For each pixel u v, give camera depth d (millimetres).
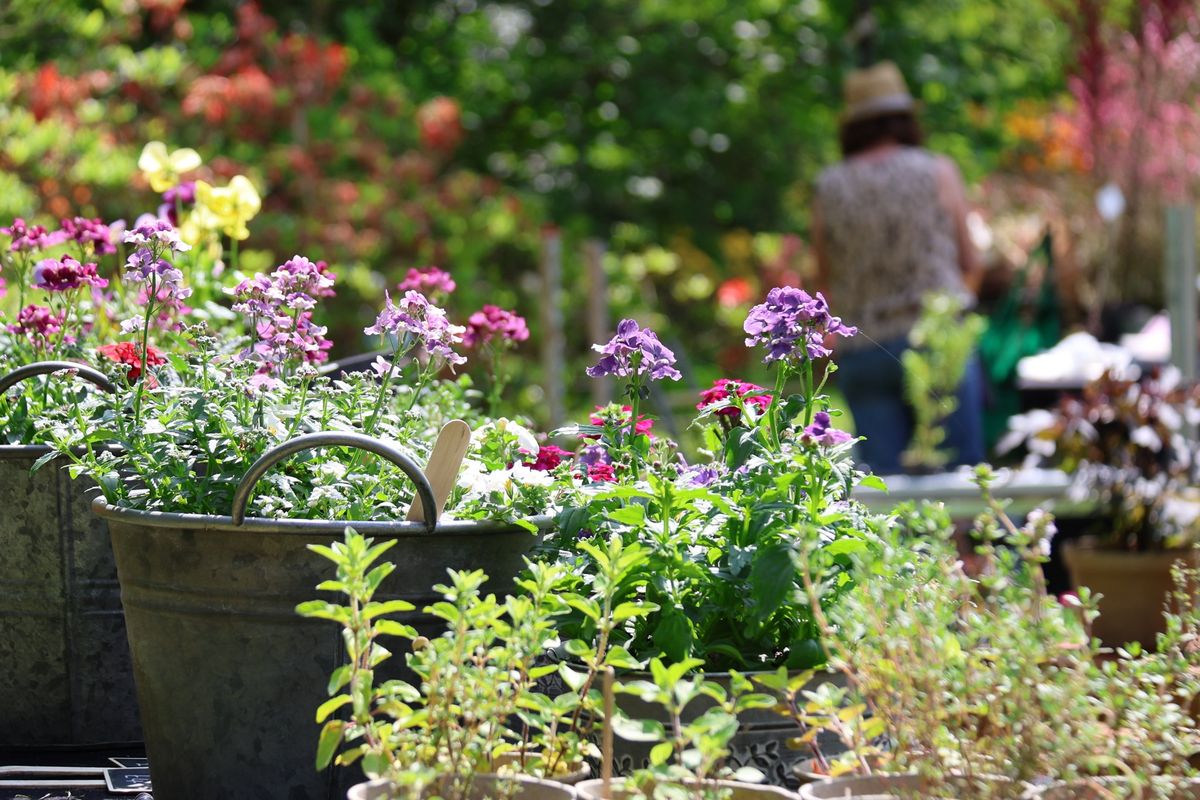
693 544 2381
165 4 9836
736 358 14562
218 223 3898
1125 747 1925
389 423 2697
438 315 2617
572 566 2277
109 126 8875
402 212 10688
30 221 5609
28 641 2959
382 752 1898
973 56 16703
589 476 2688
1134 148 11258
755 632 2301
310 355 2938
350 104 11273
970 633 1938
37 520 2924
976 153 16062
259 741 2299
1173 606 4594
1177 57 11375
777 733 2229
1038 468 6195
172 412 2553
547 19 15578
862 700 2135
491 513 2387
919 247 6590
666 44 15680
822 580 2260
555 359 10078
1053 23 15922
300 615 2258
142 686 2430
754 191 16406
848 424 8797
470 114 14719
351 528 2045
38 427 2891
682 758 1815
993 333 7066
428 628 2299
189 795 2361
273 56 10977
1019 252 12422
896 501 5586
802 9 16234
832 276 6805
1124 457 5004
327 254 9969
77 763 2908
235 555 2268
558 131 16062
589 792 1896
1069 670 1927
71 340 3334
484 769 1923
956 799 1837
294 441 2221
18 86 8133
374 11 13836
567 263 12508
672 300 15469
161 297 3086
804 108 16391
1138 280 11102
